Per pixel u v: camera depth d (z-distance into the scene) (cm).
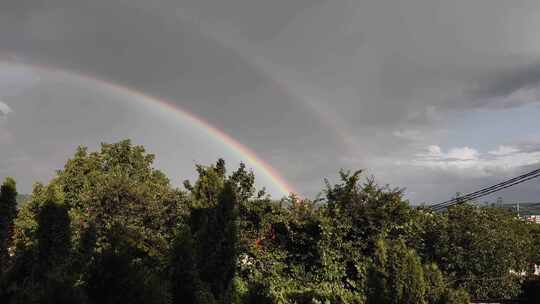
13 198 1139
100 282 854
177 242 1063
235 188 1502
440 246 1766
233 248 1220
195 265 1066
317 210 1488
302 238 1459
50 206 1077
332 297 1337
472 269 1778
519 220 2775
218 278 1182
